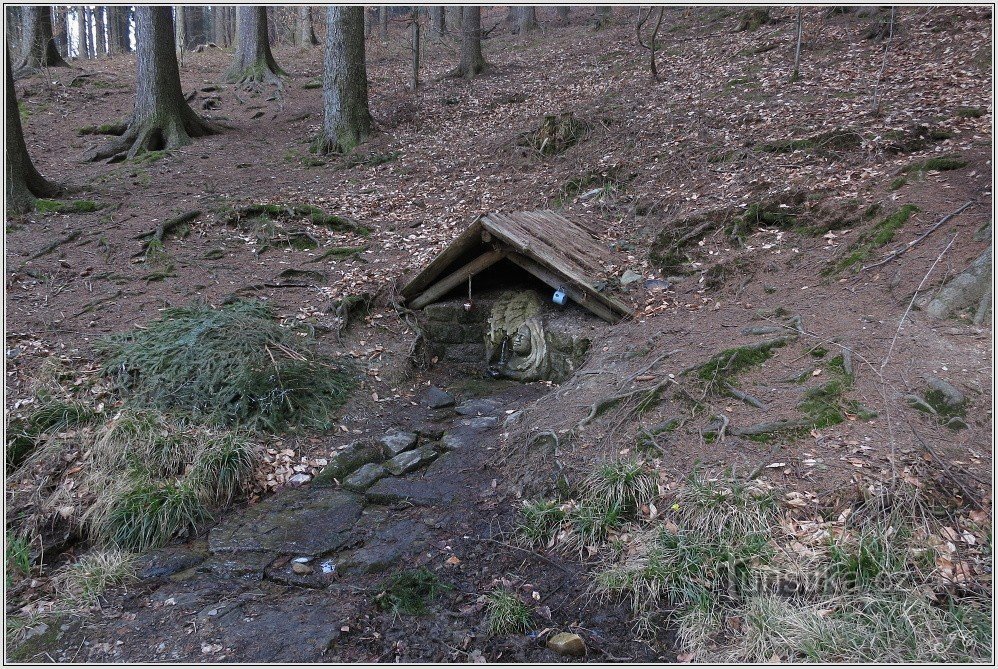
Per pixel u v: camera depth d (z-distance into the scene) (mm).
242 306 6965
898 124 8648
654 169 9547
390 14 29797
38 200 9711
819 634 2814
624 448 4418
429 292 7602
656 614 3160
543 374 6930
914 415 4090
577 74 16266
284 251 8914
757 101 11258
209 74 20578
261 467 4930
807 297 5965
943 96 9383
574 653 2977
